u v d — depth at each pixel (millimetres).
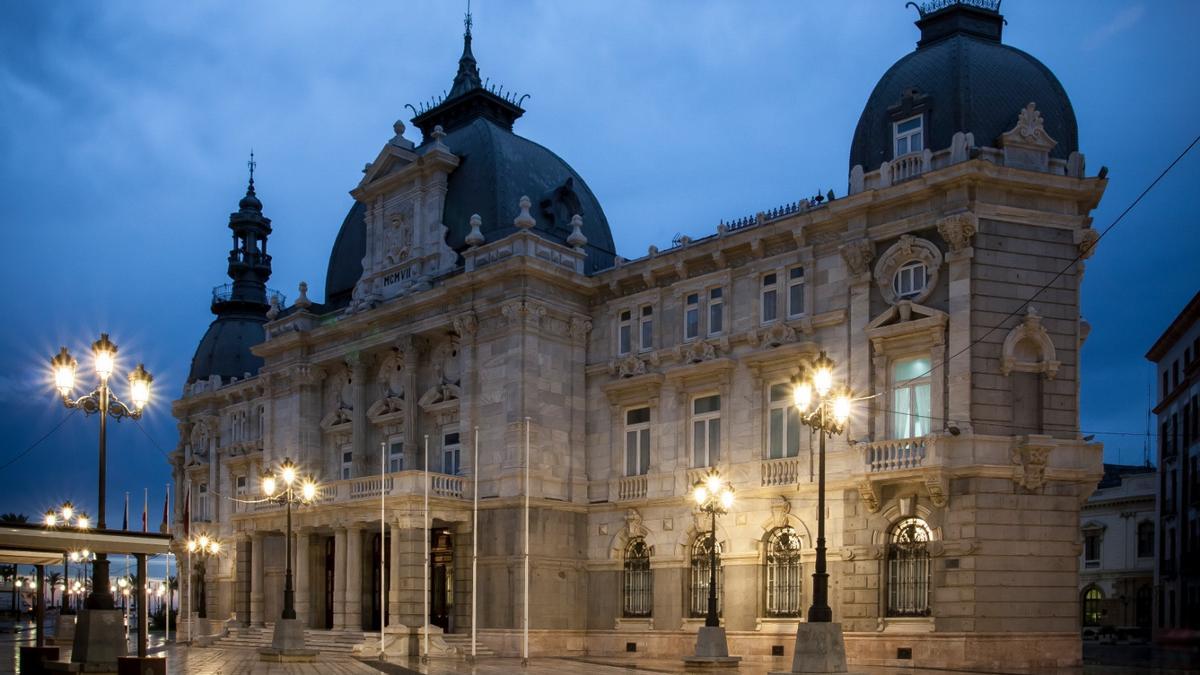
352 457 57344
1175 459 74688
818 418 27438
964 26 43812
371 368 58406
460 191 55781
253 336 82875
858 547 39844
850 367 41438
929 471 37344
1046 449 37594
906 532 39156
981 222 38875
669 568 46781
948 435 37531
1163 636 20391
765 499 43625
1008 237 39125
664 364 48625
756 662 41312
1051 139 40062
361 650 46156
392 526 48656
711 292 47656
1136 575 79625
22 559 35281
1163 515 76938
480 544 49625
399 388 56688
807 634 26047
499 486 49188
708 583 45375
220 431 77812
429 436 54375
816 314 43031
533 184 56312
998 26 44406
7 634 70312
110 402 29750
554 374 50562
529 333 49656
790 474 42875
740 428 45156
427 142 61156
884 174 41531
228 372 81312
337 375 60625
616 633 48438
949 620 36969
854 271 41656
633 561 49000
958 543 37094
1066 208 39812
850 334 41562
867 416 40344
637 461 49625
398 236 57656
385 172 58812
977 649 36312
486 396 50688
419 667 39312
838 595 40500
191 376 82750
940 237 39562
